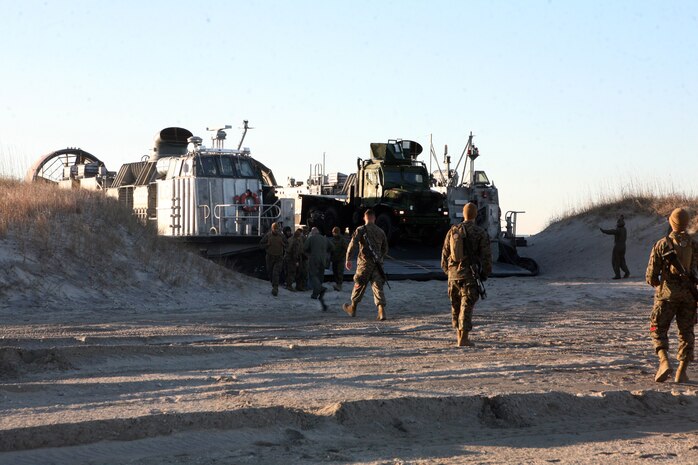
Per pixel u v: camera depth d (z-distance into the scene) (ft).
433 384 29.30
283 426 22.98
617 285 86.17
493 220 120.37
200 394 26.63
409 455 20.68
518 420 24.76
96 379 29.43
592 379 31.73
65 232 74.33
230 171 97.50
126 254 75.20
